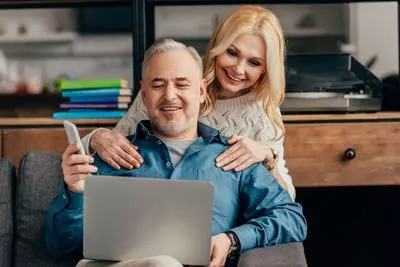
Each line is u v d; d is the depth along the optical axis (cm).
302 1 321
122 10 631
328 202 329
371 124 278
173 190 196
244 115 257
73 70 643
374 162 279
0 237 235
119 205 198
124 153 231
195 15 623
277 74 248
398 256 325
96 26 635
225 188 229
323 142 278
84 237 201
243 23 245
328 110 280
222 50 250
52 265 233
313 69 298
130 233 199
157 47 229
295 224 223
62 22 636
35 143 278
